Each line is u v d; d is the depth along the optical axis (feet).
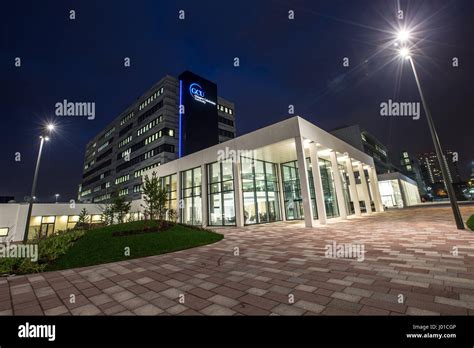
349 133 160.86
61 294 17.19
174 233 45.88
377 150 209.26
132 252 32.63
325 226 55.06
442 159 39.50
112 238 39.96
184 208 90.58
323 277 17.54
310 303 13.11
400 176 156.15
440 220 52.16
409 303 12.35
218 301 14.24
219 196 76.95
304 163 56.85
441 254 21.91
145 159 188.65
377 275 17.16
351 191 86.94
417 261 20.11
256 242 37.37
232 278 18.80
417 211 92.89
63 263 27.78
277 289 15.64
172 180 98.58
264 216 78.18
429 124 41.47
